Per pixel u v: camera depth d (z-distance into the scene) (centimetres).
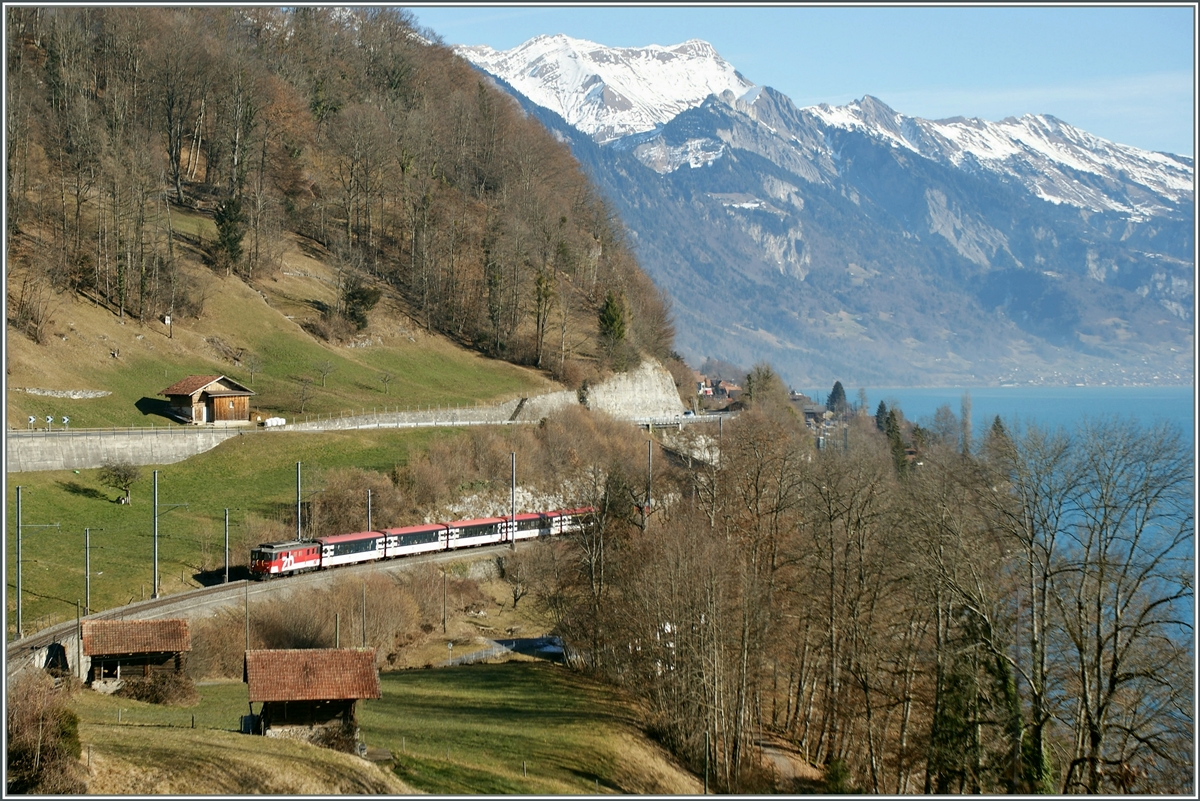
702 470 14725
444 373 18812
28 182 15700
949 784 6806
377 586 10631
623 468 14675
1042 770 6325
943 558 7156
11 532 10050
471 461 14825
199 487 12412
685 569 8206
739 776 7312
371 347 18725
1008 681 6781
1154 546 6456
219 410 14212
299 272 19800
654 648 8356
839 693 7931
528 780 6431
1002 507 7262
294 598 9919
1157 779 6512
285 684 6544
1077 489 6756
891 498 9888
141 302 15600
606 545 10750
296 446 13862
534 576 12325
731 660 8019
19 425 11806
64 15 19100
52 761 5100
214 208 19562
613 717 8138
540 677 9356
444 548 12669
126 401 13638
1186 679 6175
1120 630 6506
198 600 9506
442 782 6159
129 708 7044
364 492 12850
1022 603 7312
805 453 14525
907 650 7819
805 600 8869
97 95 19225
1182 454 6619
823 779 7262
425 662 10025
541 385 19375
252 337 16975
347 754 6322
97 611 8969
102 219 15850
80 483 11544
